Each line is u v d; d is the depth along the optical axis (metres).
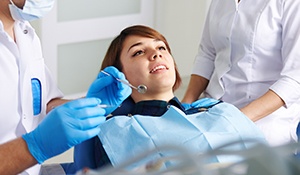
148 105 1.83
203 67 2.42
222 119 1.71
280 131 2.17
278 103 2.08
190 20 3.77
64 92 3.66
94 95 1.59
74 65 3.64
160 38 1.91
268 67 2.17
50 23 3.43
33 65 1.64
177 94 3.51
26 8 1.52
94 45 3.68
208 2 3.64
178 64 3.91
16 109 1.54
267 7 2.11
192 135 1.64
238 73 2.22
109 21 3.69
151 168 0.71
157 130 1.66
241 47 2.18
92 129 1.29
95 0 3.58
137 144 1.64
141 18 3.84
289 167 0.63
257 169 0.63
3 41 1.54
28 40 1.65
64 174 1.77
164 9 3.88
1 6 1.53
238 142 0.68
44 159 1.29
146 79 1.84
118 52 1.92
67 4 3.47
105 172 0.69
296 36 2.07
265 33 2.12
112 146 1.65
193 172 0.65
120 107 1.86
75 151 1.76
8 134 1.54
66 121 1.26
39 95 1.67
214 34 2.28
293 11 2.07
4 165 1.27
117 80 1.57
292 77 2.07
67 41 3.54
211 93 2.30
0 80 1.51
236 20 2.17
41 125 1.29
